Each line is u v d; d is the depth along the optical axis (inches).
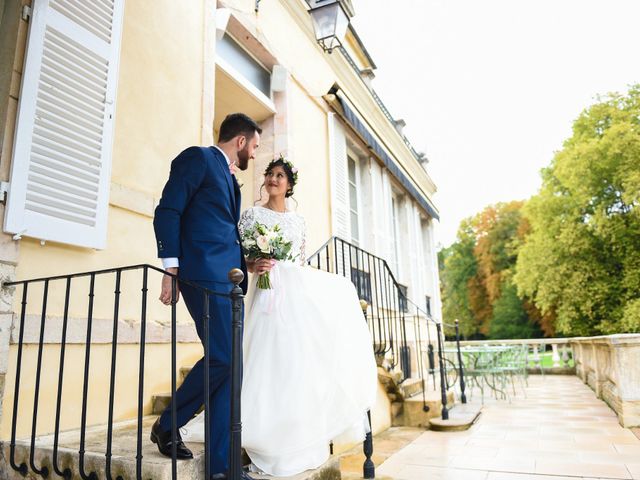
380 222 302.7
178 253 73.6
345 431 100.0
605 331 608.4
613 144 607.2
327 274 106.8
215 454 71.5
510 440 156.4
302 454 88.5
